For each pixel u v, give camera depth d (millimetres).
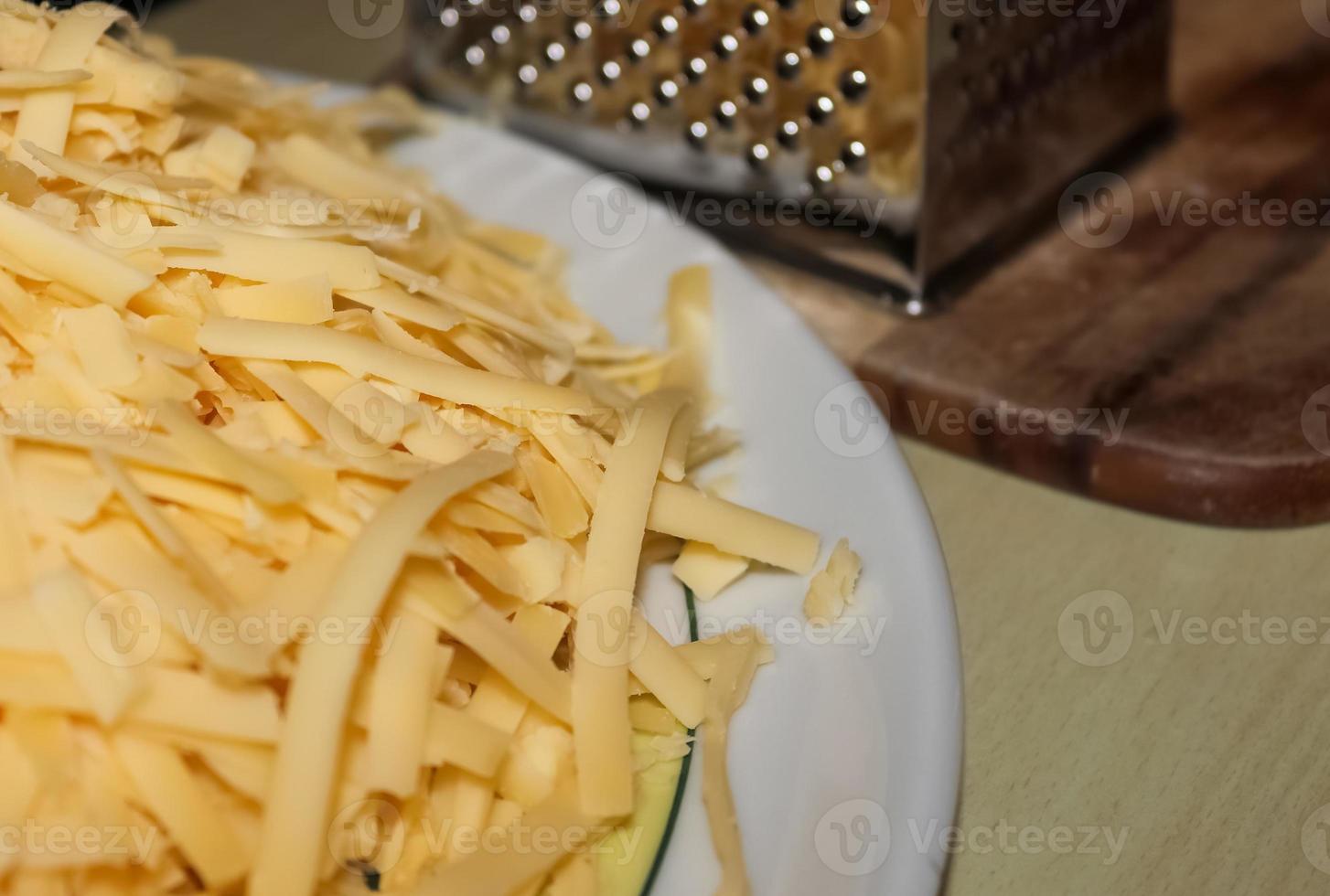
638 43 306
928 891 199
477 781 216
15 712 202
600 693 218
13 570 204
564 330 266
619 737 217
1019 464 280
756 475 250
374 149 304
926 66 279
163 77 244
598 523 227
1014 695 245
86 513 205
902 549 229
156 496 210
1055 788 233
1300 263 304
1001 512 275
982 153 300
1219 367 282
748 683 227
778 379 256
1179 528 270
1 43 246
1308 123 340
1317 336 287
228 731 203
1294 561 263
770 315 264
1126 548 267
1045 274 309
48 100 237
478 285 265
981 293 305
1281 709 241
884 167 293
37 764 199
